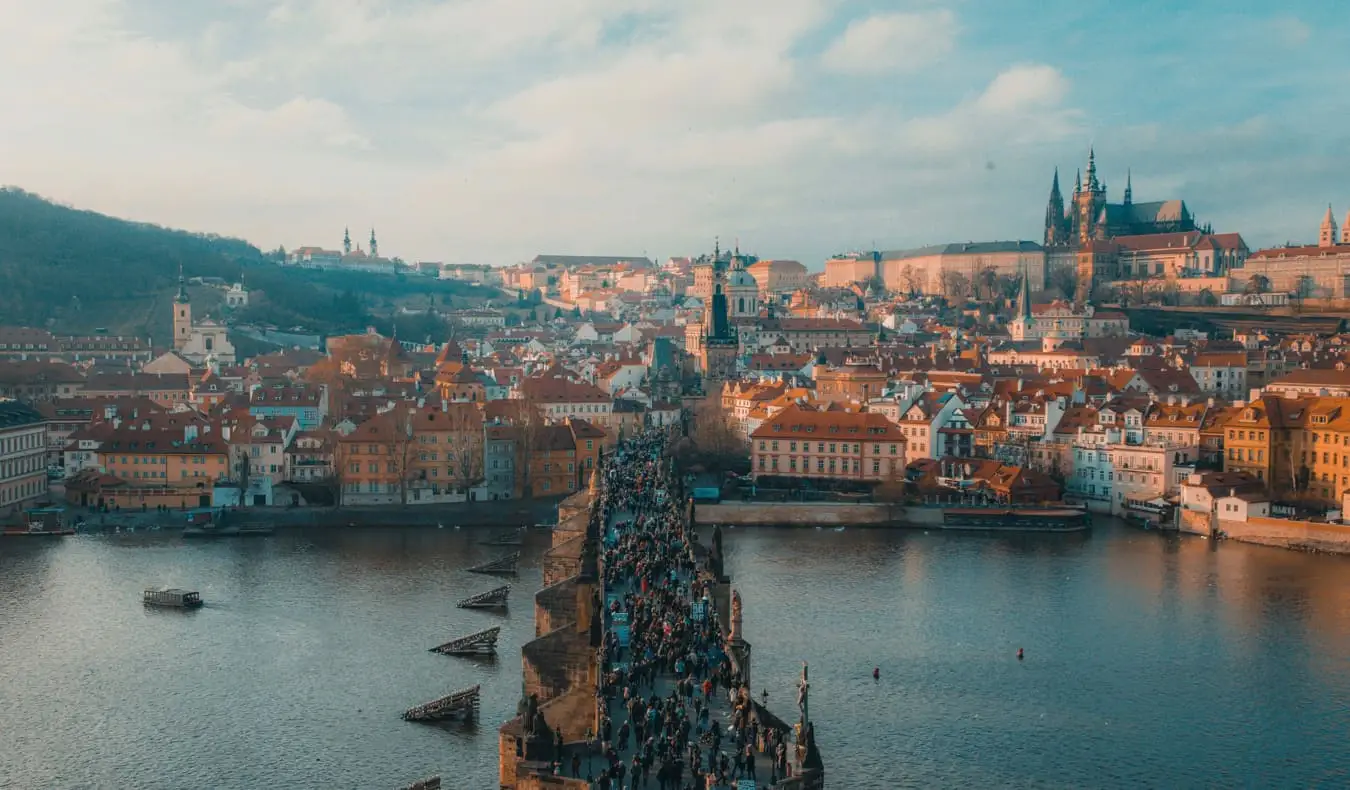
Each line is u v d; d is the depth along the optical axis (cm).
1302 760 15788
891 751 15862
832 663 19275
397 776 14800
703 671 11856
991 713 17250
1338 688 18338
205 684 18050
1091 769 15400
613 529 19725
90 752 15625
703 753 9775
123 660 19175
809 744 9269
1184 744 16288
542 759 9712
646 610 13725
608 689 11006
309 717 16712
